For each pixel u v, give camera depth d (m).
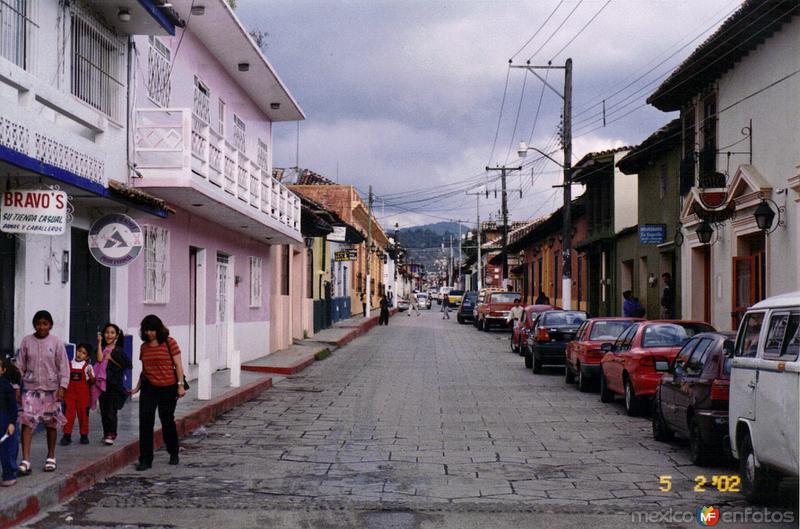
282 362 23.92
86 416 10.88
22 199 10.23
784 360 7.62
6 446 8.32
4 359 8.30
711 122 21.19
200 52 20.03
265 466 10.48
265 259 26.89
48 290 12.13
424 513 8.16
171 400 10.52
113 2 13.55
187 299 18.62
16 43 11.45
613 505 8.52
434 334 41.91
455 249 178.12
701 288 22.75
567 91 29.48
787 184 16.55
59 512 8.12
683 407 10.98
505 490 9.19
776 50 17.17
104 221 12.23
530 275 55.56
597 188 34.25
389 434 12.98
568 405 16.53
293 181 56.44
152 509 8.26
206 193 16.23
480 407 16.20
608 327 19.05
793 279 16.30
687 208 21.73
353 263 57.81
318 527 7.62
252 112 25.81
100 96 14.14
